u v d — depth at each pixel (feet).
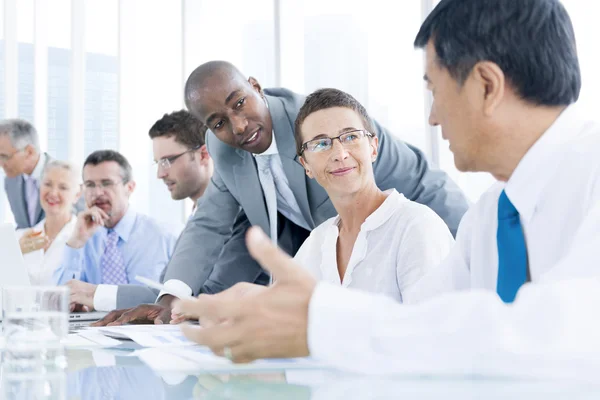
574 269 1.97
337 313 1.81
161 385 2.06
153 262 9.97
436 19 2.50
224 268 7.92
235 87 7.06
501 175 2.69
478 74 2.41
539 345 1.65
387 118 8.66
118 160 10.07
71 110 11.96
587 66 6.29
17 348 2.56
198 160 9.91
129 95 11.73
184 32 11.25
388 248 4.57
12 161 10.93
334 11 9.41
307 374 2.19
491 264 3.18
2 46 12.22
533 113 2.47
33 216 11.05
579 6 6.32
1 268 5.31
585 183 2.45
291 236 7.89
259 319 1.89
